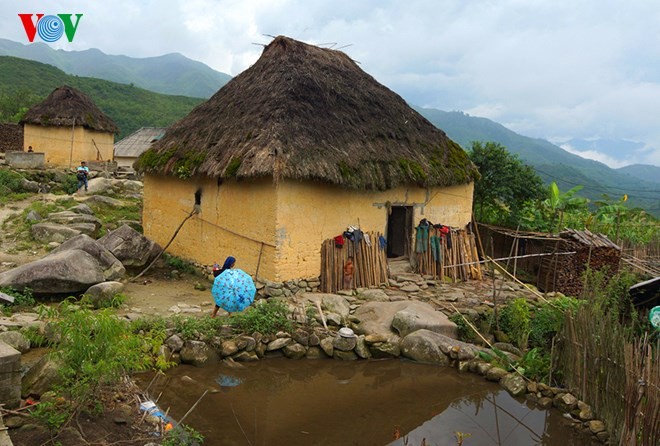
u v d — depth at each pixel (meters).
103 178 20.67
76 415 4.88
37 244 12.47
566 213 17.91
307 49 12.74
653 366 5.43
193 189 12.12
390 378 7.80
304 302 9.30
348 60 13.96
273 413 6.45
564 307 8.96
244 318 8.10
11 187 18.25
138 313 8.53
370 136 11.45
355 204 11.08
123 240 11.19
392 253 13.53
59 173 20.62
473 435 6.23
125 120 52.03
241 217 10.55
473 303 10.14
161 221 13.48
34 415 4.66
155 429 5.07
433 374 7.94
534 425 6.56
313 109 10.78
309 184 10.14
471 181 13.75
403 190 12.05
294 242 9.98
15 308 8.01
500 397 7.32
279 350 8.05
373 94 13.02
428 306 9.53
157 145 13.36
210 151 10.85
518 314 9.00
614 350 6.15
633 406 5.46
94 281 8.98
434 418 6.62
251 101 11.36
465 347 8.30
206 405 6.45
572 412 6.62
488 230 15.21
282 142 9.55
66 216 14.26
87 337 4.59
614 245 11.71
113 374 4.96
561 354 7.36
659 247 14.26
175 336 7.56
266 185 9.84
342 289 10.39
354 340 8.23
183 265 12.09
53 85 53.84
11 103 40.34
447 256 11.87
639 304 8.92
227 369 7.48
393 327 8.89
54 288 8.59
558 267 11.59
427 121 13.90
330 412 6.60
